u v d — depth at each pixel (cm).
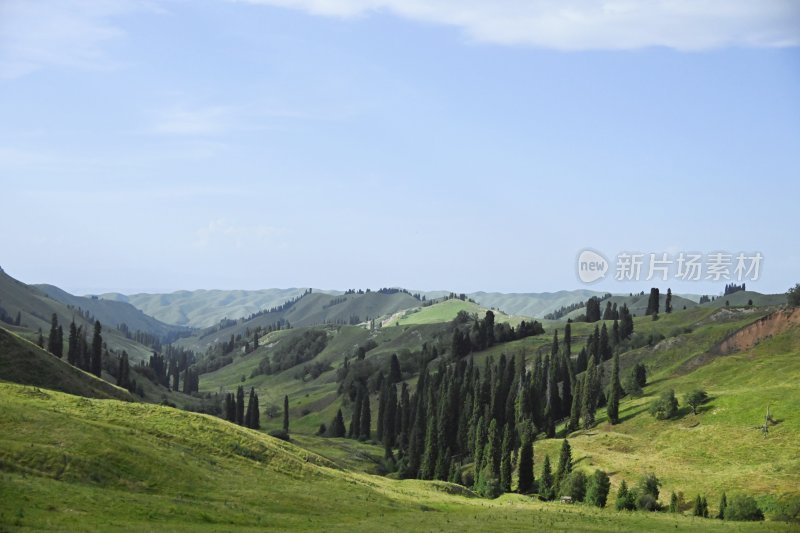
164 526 5638
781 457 11919
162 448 8350
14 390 9169
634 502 11012
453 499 11262
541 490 13662
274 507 7388
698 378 19638
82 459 6956
